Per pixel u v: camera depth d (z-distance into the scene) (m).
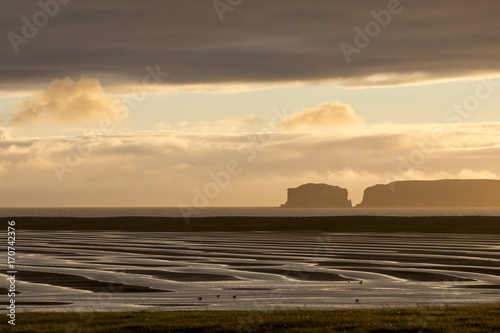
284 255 78.62
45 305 40.47
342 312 33.81
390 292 46.53
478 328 28.69
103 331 28.77
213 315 32.88
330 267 64.44
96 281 53.59
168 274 58.75
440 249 87.25
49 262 70.31
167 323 30.38
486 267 64.06
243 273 59.47
